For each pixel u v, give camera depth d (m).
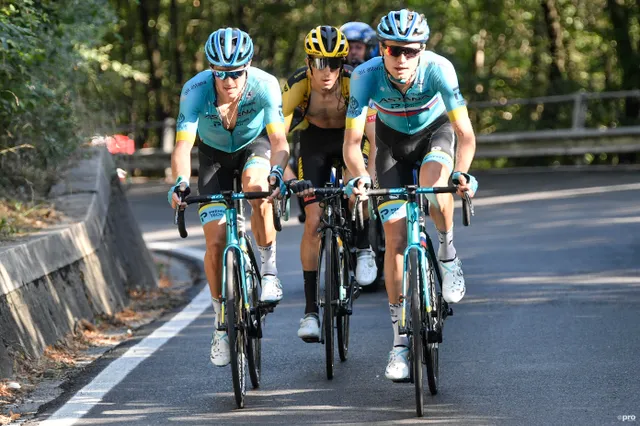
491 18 48.81
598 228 18.95
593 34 47.06
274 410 8.63
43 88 13.46
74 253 12.51
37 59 13.16
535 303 12.81
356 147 9.06
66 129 15.38
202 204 9.59
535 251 16.94
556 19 43.72
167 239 22.58
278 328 12.23
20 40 12.23
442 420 8.12
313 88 11.04
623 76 39.53
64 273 12.06
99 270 13.52
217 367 10.28
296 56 52.66
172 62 53.69
